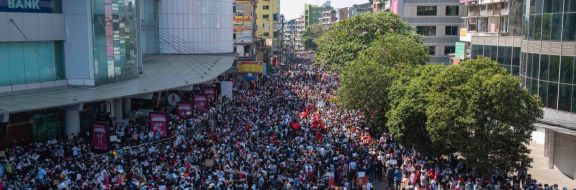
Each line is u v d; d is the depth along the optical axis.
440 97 30.89
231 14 94.88
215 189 26.52
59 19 43.06
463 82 30.91
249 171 29.89
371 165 33.84
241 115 48.94
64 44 43.91
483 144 30.14
